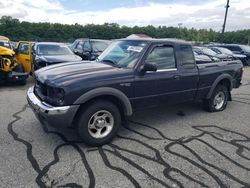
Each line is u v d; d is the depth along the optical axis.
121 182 3.15
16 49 11.32
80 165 3.50
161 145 4.24
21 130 4.62
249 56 20.19
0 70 8.17
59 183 3.09
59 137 4.37
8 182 3.07
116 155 3.83
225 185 3.19
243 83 11.18
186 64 5.21
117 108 4.21
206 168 3.56
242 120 5.71
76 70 4.25
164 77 4.73
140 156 3.83
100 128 4.11
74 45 13.90
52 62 9.01
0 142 4.11
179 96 5.17
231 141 4.53
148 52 4.54
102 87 3.95
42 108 3.80
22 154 3.74
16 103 6.43
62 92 3.72
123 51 4.83
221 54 15.85
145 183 3.15
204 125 5.29
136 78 4.32
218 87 6.14
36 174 3.25
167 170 3.47
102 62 4.87
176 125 5.23
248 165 3.70
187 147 4.20
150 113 5.94
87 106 3.92
